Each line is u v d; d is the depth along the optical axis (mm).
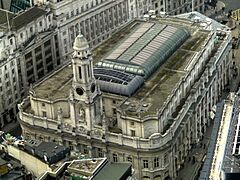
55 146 167875
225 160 146375
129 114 192750
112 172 154000
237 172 140375
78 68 191000
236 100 177750
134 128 192125
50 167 159625
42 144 169125
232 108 173750
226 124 170375
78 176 152750
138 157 192750
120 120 196250
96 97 196250
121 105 197750
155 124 191375
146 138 191500
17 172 161375
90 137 198125
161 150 191125
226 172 140875
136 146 191750
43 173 156875
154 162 193375
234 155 148000
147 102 199000
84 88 192375
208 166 166250
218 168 151750
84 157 167375
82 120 197875
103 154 198875
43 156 163500
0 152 171625
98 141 197000
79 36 188375
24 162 168000
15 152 169250
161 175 196250
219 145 160500
